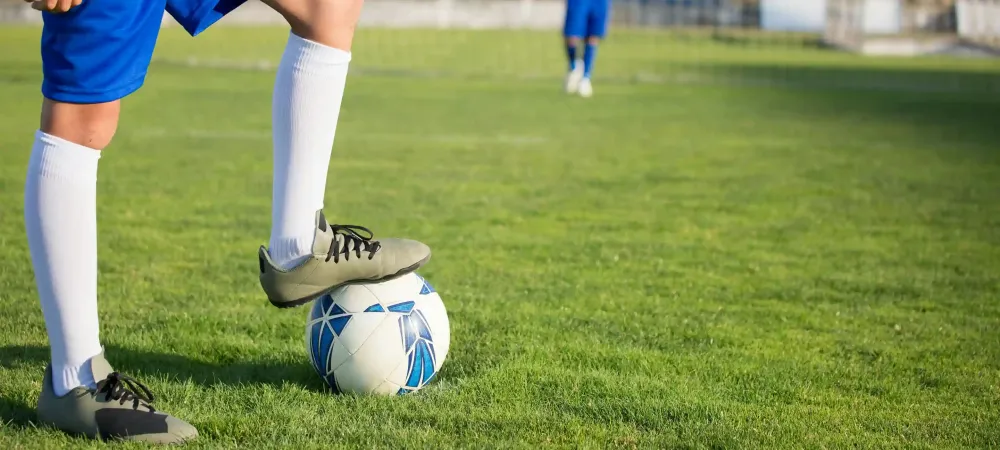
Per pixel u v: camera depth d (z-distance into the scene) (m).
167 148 9.29
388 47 27.97
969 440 2.81
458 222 6.30
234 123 11.44
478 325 3.95
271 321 3.93
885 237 6.15
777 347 3.81
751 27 38.62
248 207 6.61
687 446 2.63
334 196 7.09
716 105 14.98
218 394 2.95
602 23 16.06
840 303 4.58
